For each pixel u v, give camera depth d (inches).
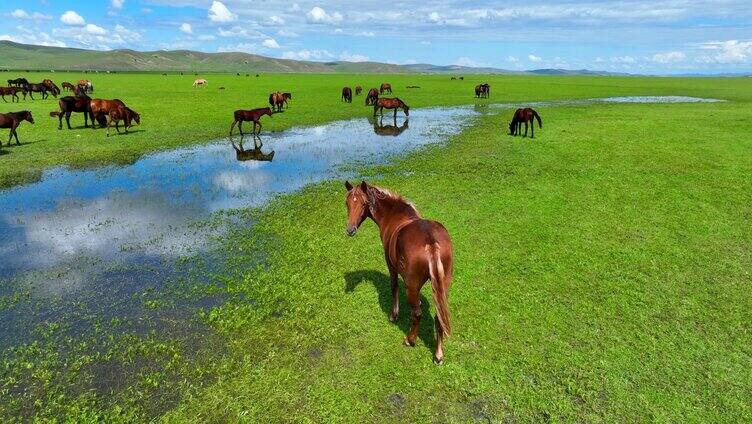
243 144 949.2
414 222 247.8
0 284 356.2
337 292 337.1
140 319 307.0
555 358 258.2
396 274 284.0
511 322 294.4
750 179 615.8
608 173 665.6
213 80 3831.2
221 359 263.4
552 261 382.6
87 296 339.0
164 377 249.8
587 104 1828.2
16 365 259.8
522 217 490.0
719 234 436.8
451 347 269.7
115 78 4143.7
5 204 549.3
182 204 556.1
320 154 853.8
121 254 413.7
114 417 221.3
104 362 262.7
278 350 270.4
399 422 216.1
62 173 691.4
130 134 1003.3
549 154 808.3
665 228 454.3
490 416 219.3
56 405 229.6
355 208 277.0
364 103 1859.0
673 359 255.8
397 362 256.2
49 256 407.8
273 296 334.0
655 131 1037.8
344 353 265.9
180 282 359.6
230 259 401.4
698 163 713.0
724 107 1643.7
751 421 213.2
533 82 3838.6
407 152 861.8
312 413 222.1
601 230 450.9
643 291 332.2
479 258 390.6
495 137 1002.1
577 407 222.7
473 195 571.8
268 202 562.6
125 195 590.9
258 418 219.3
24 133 983.0
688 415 216.8
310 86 2957.7
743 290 331.6
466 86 3132.4
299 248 421.1
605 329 285.4
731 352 261.6
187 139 977.5
